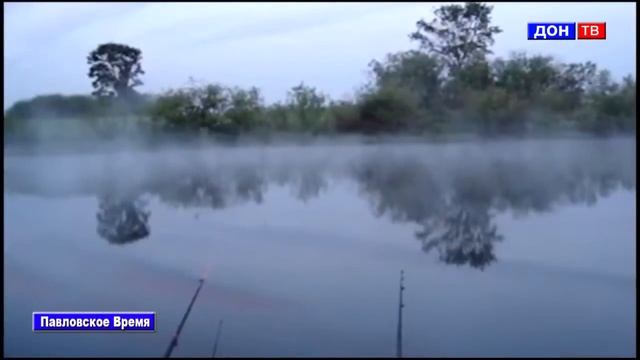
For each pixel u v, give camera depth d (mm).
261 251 4391
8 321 3420
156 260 4320
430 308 3350
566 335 3016
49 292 3770
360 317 3223
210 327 3260
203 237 4840
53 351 3090
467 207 5371
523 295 3471
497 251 4258
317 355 2951
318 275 3887
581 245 4215
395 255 4242
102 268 4168
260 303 3447
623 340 2982
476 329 3111
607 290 3457
